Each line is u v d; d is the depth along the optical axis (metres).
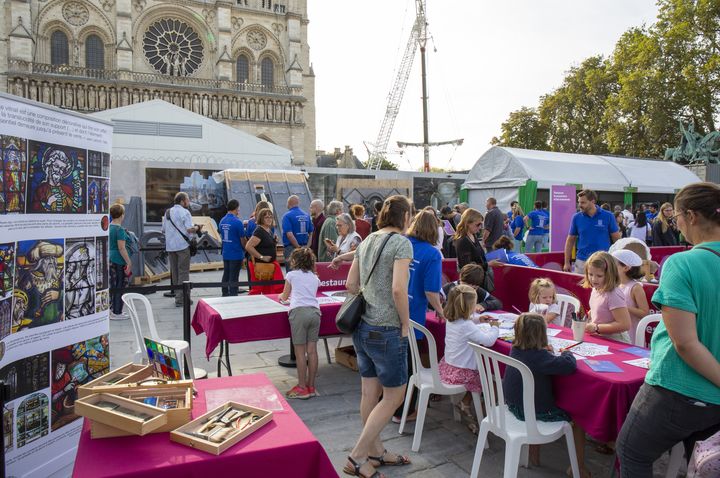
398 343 3.57
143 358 5.19
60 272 3.71
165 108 26.64
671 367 2.43
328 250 9.02
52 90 41.59
